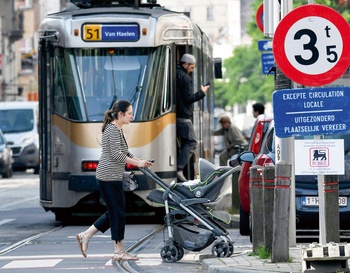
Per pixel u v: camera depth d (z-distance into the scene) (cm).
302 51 2434
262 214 2788
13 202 5669
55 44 4191
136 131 4100
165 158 4138
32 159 9206
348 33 2430
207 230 2872
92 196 4153
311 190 3256
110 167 2908
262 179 2738
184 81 4234
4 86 17875
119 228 2923
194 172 4422
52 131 4181
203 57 5075
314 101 2436
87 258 3030
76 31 4172
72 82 4162
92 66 4172
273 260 2616
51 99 4181
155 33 4181
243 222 3569
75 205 4244
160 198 2911
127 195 4112
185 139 4269
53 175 4181
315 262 2331
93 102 4144
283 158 3038
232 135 5384
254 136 3500
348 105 2431
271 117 3538
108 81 4153
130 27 4181
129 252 3184
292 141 3042
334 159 2427
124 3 4488
